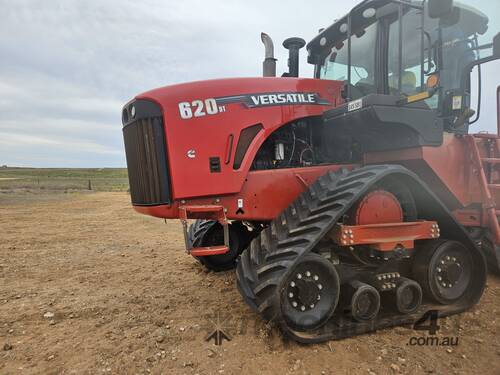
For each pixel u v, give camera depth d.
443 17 3.20
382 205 3.25
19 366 2.70
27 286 4.54
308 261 2.95
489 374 2.62
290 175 3.67
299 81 3.85
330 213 2.98
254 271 3.06
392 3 3.60
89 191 26.58
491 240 4.49
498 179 4.38
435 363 2.73
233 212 3.50
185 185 3.35
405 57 3.89
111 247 6.88
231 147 3.47
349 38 3.67
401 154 3.77
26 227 9.43
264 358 2.76
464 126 4.45
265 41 4.25
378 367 2.67
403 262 3.65
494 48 3.77
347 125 3.62
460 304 3.66
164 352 2.87
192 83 3.53
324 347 2.92
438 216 3.53
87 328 3.33
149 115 3.37
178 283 4.61
